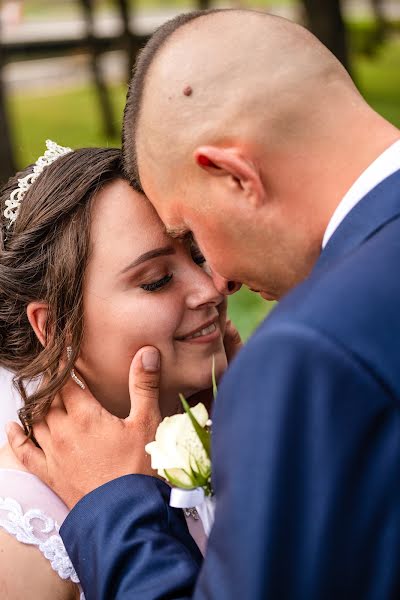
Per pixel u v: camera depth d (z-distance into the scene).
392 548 1.52
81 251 2.52
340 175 1.88
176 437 2.20
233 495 1.60
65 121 16.92
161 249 2.52
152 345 2.55
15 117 17.64
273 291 2.05
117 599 2.08
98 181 2.54
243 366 1.63
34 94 19.91
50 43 14.91
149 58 2.03
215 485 1.70
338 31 10.17
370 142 1.89
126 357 2.57
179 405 2.69
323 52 1.96
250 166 1.89
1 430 2.75
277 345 1.59
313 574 1.54
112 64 19.73
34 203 2.58
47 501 2.48
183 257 2.56
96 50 14.71
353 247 1.76
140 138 2.05
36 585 2.43
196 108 1.92
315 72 1.92
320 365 1.55
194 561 2.16
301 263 1.95
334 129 1.89
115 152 2.59
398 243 1.67
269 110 1.88
